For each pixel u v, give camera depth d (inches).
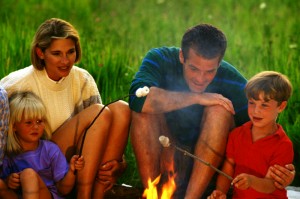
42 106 218.4
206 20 459.5
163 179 228.7
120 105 226.4
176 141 232.4
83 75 235.8
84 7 472.7
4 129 215.6
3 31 373.1
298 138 276.7
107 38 402.9
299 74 323.0
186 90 231.6
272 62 350.0
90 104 237.0
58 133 227.5
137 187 238.8
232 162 221.5
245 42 402.0
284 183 211.3
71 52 223.0
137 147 221.5
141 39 422.6
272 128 218.7
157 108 220.8
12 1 464.8
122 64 331.3
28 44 342.6
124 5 511.5
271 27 440.5
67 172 216.4
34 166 220.5
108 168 225.3
